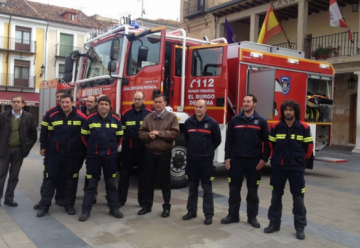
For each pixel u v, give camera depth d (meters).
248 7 18.39
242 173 4.95
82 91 7.91
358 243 4.36
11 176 5.64
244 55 7.84
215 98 7.14
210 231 4.66
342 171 10.09
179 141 7.18
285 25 19.31
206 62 7.27
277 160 4.58
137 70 6.74
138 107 5.62
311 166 9.12
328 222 5.20
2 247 4.00
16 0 32.72
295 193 4.53
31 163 10.25
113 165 5.21
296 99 8.85
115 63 6.73
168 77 7.30
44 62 32.41
